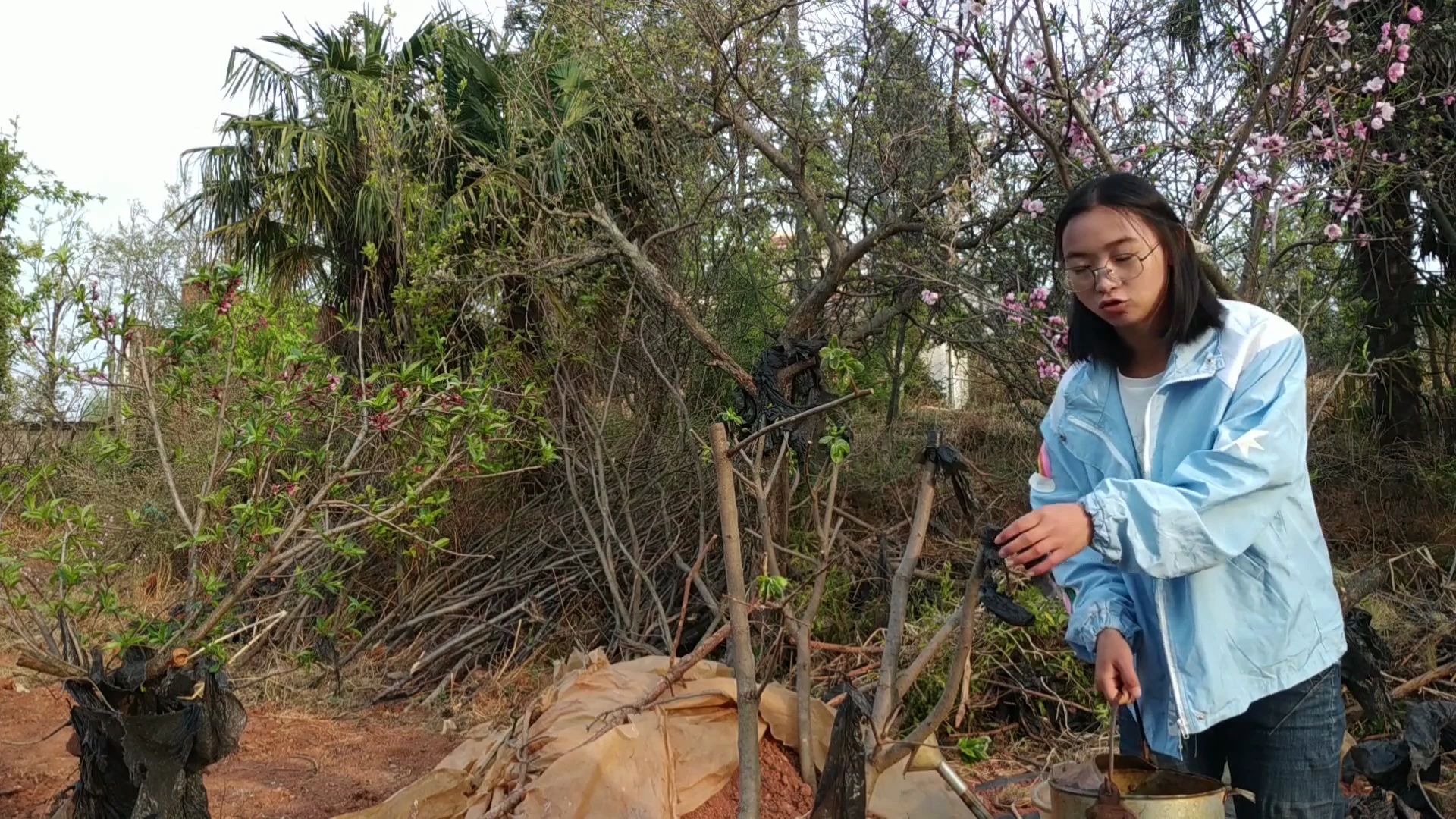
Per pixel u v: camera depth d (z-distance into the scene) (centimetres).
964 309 554
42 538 393
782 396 311
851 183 551
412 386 384
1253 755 176
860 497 615
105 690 241
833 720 296
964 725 396
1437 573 493
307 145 684
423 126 623
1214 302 171
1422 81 476
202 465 547
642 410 609
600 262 575
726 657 481
